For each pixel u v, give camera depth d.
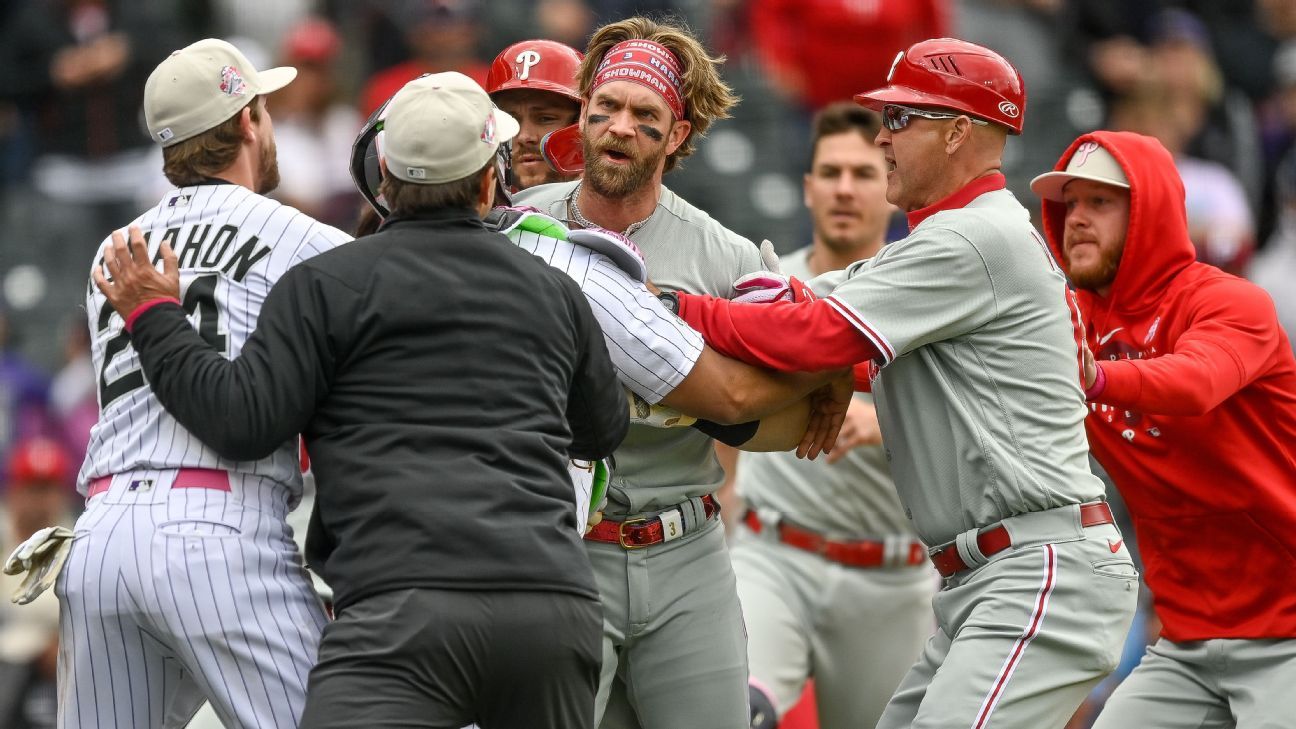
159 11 46.28
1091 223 18.91
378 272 14.46
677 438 17.94
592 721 14.96
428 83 14.96
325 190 41.19
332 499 14.33
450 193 14.80
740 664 18.34
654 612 17.91
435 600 13.88
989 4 48.69
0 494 36.69
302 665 14.64
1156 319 18.73
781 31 40.19
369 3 45.38
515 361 14.55
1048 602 16.58
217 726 19.09
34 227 45.53
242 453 14.27
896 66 17.80
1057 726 16.80
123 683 14.88
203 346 14.49
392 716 13.78
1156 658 19.33
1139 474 18.66
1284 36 48.66
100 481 15.09
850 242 23.09
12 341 43.34
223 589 14.45
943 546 17.41
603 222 17.95
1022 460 16.84
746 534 23.44
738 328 16.91
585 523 16.56
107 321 15.35
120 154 46.19
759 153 45.03
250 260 15.13
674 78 17.66
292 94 41.50
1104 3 47.12
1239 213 39.88
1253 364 17.89
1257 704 18.17
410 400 14.30
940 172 17.62
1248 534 18.28
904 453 17.59
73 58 46.03
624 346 16.48
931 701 16.69
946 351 17.19
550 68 19.44
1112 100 46.72
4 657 26.00
